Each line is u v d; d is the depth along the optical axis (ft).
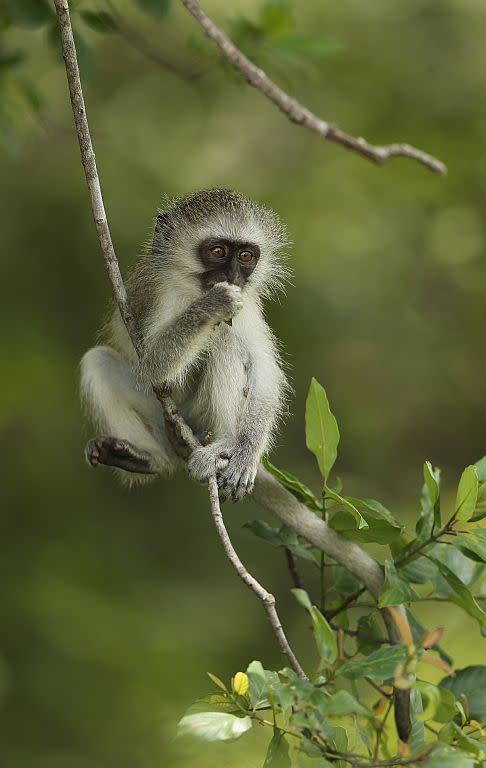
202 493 53.98
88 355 29.53
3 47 33.71
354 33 63.21
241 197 30.99
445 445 64.75
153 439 29.14
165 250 30.07
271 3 30.68
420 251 64.59
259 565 51.75
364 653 23.70
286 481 23.04
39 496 52.90
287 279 32.91
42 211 56.08
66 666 42.47
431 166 23.13
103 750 39.34
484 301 65.62
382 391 61.46
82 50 28.48
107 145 57.88
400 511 57.47
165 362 26.45
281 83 34.76
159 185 57.72
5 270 54.70
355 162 62.44
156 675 42.34
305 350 56.54
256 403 28.73
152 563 51.34
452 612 40.78
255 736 22.79
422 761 16.52
